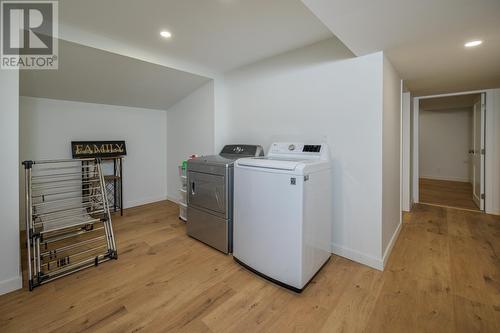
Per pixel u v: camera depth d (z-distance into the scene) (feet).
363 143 6.59
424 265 6.59
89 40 6.99
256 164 6.10
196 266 6.65
